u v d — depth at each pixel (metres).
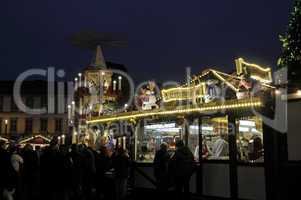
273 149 11.90
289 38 13.87
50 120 63.38
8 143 16.84
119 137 18.41
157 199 15.59
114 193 15.46
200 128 14.33
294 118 11.50
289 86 11.59
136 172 16.72
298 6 13.75
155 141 16.58
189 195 13.53
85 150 14.36
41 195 14.27
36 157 14.54
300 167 11.30
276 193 11.70
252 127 12.80
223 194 13.23
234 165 12.91
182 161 12.41
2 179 11.77
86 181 14.58
